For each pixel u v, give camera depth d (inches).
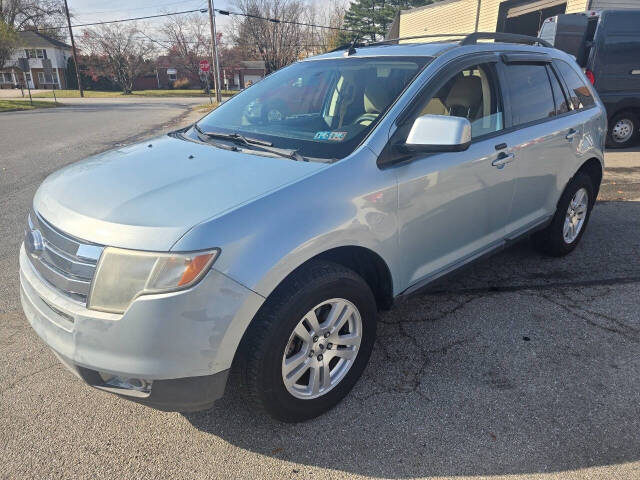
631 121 366.9
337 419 97.9
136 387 80.8
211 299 76.4
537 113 143.2
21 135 553.3
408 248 107.6
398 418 97.7
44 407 101.6
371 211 96.0
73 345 79.8
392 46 135.7
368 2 2210.9
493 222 131.7
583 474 83.8
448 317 135.0
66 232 82.4
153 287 74.9
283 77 141.7
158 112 952.9
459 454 88.8
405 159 103.2
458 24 751.7
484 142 122.1
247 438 93.3
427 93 111.2
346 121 109.0
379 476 84.7
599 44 337.7
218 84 1270.9
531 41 152.1
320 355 95.1
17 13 2023.9
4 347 122.6
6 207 245.6
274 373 86.5
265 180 89.6
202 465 87.2
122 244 76.5
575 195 168.2
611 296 145.6
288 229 83.2
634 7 474.3
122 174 98.0
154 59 2476.6
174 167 99.5
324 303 91.4
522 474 84.1
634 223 205.8
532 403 101.2
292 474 85.3
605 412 98.3
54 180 103.4
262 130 117.9
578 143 158.4
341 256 100.3
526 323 131.5
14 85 2502.5
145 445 91.7
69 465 87.0
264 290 80.4
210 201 83.3
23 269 95.0
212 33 1240.8
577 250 180.1
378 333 127.6
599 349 119.6
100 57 2193.7
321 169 92.9
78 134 564.7
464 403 101.5
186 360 77.0
